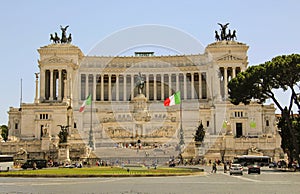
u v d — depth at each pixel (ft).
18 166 314.96
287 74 268.00
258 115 484.74
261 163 340.59
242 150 386.73
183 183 166.40
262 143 395.75
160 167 259.60
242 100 293.23
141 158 253.85
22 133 498.28
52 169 261.24
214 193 131.85
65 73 574.15
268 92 291.38
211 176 213.05
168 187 149.59
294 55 265.75
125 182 169.27
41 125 493.77
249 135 468.34
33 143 409.49
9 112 513.04
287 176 217.77
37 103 507.71
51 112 495.41
